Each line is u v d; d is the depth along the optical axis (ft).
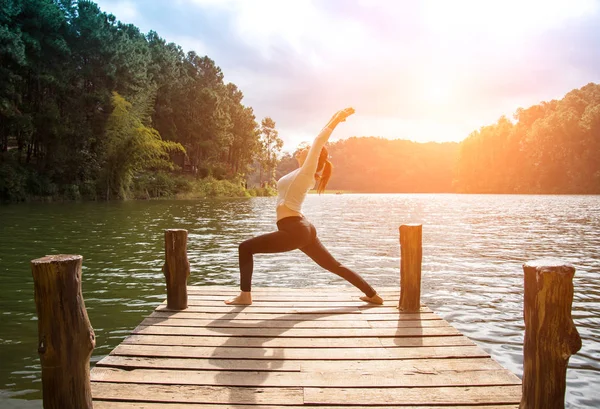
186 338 12.43
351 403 8.86
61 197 111.14
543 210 98.58
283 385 9.64
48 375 7.42
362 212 92.43
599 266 29.53
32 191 106.83
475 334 16.22
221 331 13.05
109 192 121.80
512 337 15.90
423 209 104.94
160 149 130.41
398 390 9.45
